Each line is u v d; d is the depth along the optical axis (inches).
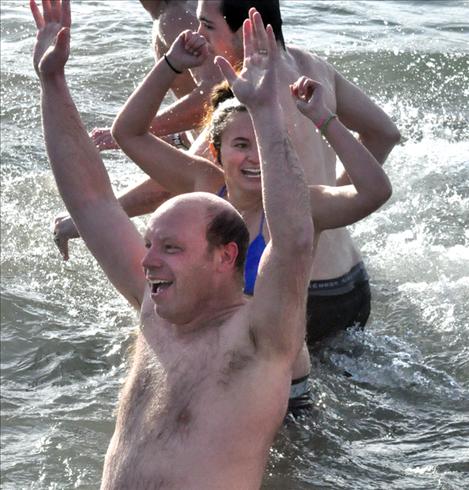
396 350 583.5
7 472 484.4
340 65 1051.3
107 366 585.0
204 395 355.3
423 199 788.6
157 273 362.6
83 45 1148.5
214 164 516.7
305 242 344.5
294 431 494.9
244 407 350.9
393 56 1069.8
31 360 590.9
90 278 690.2
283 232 344.2
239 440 350.6
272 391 351.9
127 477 356.8
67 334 615.5
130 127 517.3
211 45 566.3
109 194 410.3
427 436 502.9
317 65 572.1
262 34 362.6
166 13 717.9
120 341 608.1
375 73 1035.3
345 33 1167.0
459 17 1234.6
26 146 909.8
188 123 626.2
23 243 734.5
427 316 627.8
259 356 353.1
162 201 608.4
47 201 802.2
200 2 566.6
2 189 819.4
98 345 603.8
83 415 531.5
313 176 542.9
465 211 769.6
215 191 512.1
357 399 534.3
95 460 494.3
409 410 526.9
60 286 679.1
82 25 1221.1
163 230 362.3
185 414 355.6
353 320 584.7
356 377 556.1
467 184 810.2
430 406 531.5
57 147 406.9
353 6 1288.1
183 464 350.6
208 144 532.7
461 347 591.5
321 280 561.9
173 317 364.8
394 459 482.9
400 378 555.2
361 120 582.9
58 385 565.3
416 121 932.0
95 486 476.4
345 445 490.9
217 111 485.4
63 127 408.2
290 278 345.4
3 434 515.8
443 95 984.3
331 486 459.8
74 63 1091.3
